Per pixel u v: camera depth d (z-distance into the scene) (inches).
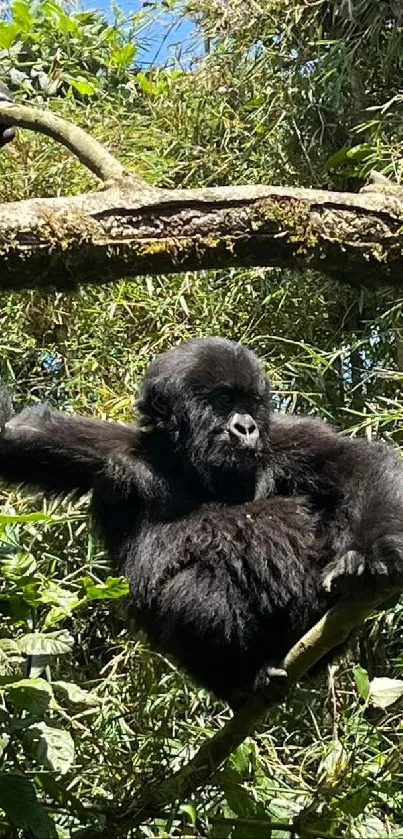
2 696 191.2
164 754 218.4
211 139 339.3
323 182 319.0
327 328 304.0
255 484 206.8
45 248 187.9
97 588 184.9
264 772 229.6
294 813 211.2
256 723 182.1
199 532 195.3
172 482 207.0
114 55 364.8
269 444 208.1
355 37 322.0
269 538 192.4
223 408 206.7
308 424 210.7
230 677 193.6
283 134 324.5
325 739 237.0
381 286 205.9
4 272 189.5
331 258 198.5
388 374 270.5
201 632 189.8
